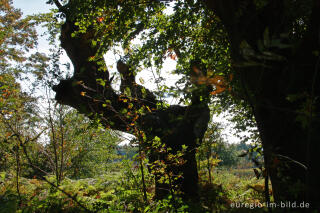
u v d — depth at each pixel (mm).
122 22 5242
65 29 5914
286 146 2525
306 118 1919
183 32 5340
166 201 3973
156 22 5758
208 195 4059
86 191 6699
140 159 3840
